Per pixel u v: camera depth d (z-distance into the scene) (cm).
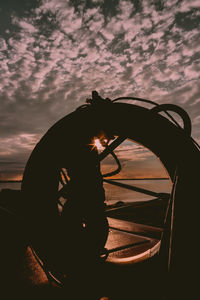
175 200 154
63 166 178
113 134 180
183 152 165
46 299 162
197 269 140
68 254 162
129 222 452
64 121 178
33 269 217
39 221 162
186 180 157
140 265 182
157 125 174
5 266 224
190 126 171
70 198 174
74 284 162
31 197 165
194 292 135
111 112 174
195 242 143
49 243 161
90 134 173
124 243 301
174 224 150
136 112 176
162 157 176
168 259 154
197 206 150
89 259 165
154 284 165
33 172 170
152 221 460
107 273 176
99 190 176
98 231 169
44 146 173
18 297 166
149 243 304
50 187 165
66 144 170
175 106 175
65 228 166
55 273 166
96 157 181
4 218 368
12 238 297
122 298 155
